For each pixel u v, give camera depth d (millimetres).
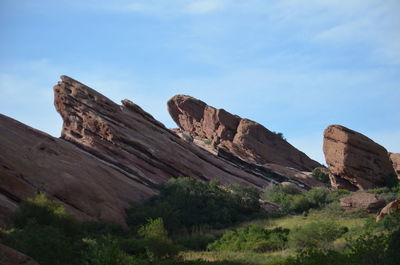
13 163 37562
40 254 21688
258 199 53094
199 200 47312
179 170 56875
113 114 58219
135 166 53688
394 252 20188
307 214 48031
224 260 27562
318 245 31578
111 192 44000
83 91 58906
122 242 30047
